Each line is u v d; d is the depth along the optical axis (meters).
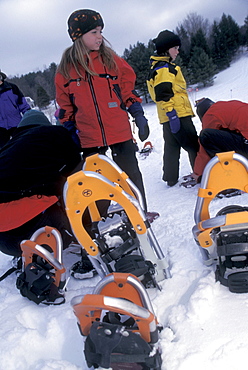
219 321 1.68
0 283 2.55
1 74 4.74
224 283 1.86
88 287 2.27
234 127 3.02
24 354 1.76
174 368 1.48
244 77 28.88
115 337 1.33
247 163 1.96
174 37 3.72
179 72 3.81
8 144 2.53
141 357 1.39
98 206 2.59
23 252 2.16
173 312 1.79
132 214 1.92
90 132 2.69
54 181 2.39
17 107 4.92
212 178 2.04
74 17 2.44
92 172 1.84
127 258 1.95
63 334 1.87
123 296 1.58
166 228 2.86
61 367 1.58
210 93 22.98
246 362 1.45
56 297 2.10
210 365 1.47
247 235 1.87
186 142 3.90
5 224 2.26
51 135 2.46
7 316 2.04
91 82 2.61
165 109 3.77
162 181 4.74
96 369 1.45
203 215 2.12
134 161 2.90
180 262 2.27
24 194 2.28
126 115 2.79
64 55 2.62
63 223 2.47
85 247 1.95
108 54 2.62
